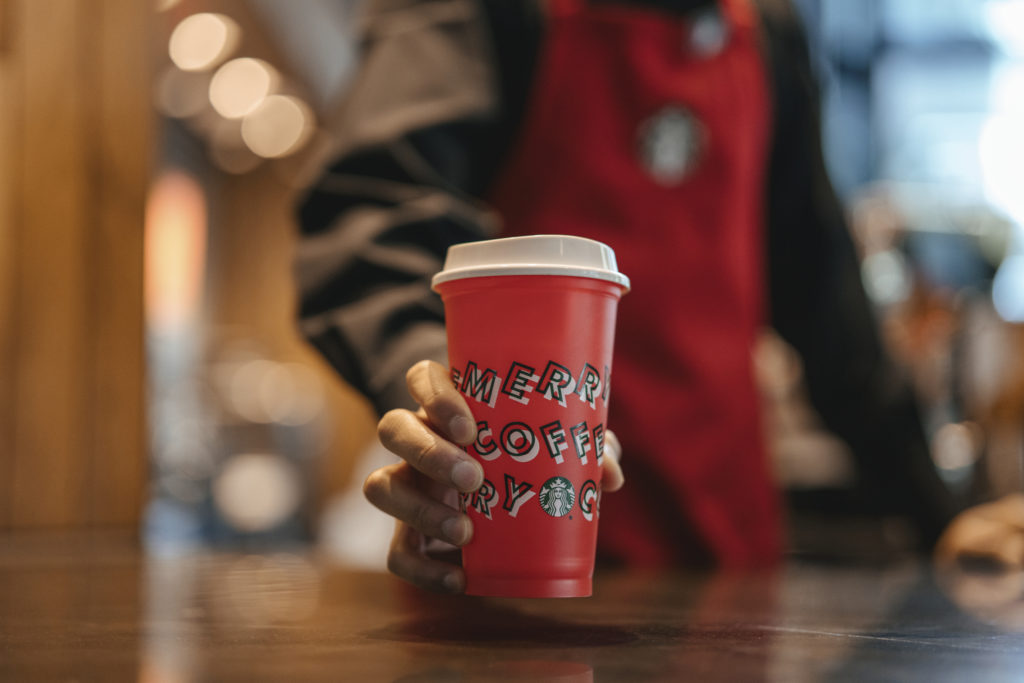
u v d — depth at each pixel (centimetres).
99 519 179
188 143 627
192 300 661
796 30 155
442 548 75
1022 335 230
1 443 171
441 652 60
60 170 177
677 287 134
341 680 54
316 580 95
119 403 181
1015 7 577
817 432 195
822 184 157
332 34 556
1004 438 219
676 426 133
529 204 134
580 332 66
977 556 128
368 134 109
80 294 178
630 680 54
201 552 131
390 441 67
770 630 68
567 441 66
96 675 55
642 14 133
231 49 480
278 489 472
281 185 733
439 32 121
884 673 56
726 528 134
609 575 106
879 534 165
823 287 155
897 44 581
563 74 130
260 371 562
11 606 76
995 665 59
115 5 182
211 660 58
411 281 96
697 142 135
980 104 576
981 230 271
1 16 172
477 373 67
